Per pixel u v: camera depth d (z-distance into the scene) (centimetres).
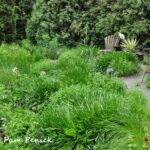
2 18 1855
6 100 773
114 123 580
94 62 1105
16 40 1927
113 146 545
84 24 1708
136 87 914
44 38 1678
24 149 573
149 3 1502
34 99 764
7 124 645
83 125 588
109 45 1535
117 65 1102
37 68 1055
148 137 532
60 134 584
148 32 1506
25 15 2042
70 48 1686
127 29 1536
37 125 620
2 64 1059
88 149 563
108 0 1650
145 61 1286
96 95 677
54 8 1784
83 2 1742
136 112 624
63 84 809
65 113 610
